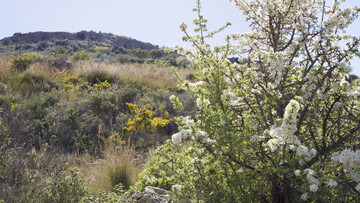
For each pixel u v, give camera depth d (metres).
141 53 41.19
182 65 23.94
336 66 3.36
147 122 7.94
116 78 12.62
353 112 3.61
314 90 3.37
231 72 3.45
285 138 2.48
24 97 9.58
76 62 16.41
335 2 3.63
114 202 3.39
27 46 64.94
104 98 9.44
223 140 2.95
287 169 2.81
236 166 3.31
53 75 12.26
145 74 13.70
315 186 2.65
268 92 3.44
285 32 3.85
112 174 4.81
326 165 3.18
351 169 2.62
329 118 3.52
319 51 3.54
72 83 11.52
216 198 3.09
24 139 5.64
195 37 3.67
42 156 4.88
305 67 3.62
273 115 3.55
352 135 3.32
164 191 4.08
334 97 3.42
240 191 3.05
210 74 3.42
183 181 3.35
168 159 3.34
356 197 2.91
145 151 6.95
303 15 3.75
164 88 12.09
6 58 14.48
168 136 8.23
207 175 3.13
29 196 3.43
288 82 3.69
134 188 3.33
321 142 3.45
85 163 5.61
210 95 3.31
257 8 3.81
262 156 3.24
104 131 7.60
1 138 4.67
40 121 7.62
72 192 3.58
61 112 8.36
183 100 9.82
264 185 3.23
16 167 3.96
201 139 2.98
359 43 3.36
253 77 3.40
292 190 3.19
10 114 6.00
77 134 7.35
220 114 3.25
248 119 3.57
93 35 79.94
